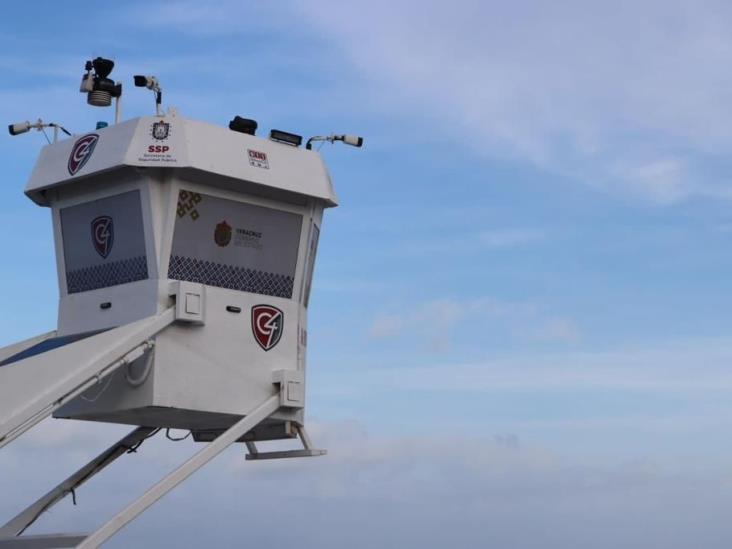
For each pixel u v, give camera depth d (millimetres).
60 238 23219
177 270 21891
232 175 22016
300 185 22938
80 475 23750
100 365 20688
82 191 22766
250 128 23188
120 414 22312
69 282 23094
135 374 21641
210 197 22203
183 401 21656
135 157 21453
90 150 22312
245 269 22688
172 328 21719
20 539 22609
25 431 19859
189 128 21906
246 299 22609
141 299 21781
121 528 20234
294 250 23281
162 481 20703
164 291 21672
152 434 24250
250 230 22734
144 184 21812
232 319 22406
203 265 22188
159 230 21734
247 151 22516
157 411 21906
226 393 22156
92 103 22719
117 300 22156
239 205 22547
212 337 22125
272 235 23016
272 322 22906
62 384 20281
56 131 23281
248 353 22531
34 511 23156
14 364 20609
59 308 23156
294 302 23266
